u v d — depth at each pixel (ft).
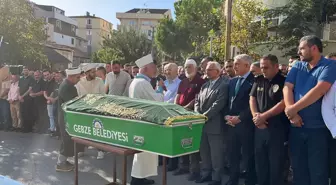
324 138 11.95
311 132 11.98
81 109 12.93
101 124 12.37
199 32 90.68
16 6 57.47
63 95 17.80
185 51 108.37
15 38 56.39
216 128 15.87
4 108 30.14
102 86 22.63
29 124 29.53
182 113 11.00
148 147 11.04
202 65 21.04
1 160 20.27
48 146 24.20
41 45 65.41
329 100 11.55
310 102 11.52
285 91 12.62
